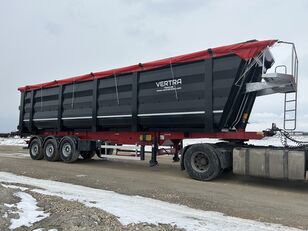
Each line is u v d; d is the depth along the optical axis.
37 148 15.88
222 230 5.29
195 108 10.16
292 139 9.59
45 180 10.08
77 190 8.47
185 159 10.28
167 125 11.28
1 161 15.05
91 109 13.48
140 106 11.62
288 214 6.39
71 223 5.09
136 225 5.32
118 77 12.47
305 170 8.29
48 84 15.59
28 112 16.86
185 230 5.23
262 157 8.82
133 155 12.48
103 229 5.02
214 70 9.76
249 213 6.43
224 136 10.10
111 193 8.16
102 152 13.56
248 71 9.47
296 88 9.59
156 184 9.30
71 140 14.47
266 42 9.00
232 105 9.68
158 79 11.11
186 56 10.33
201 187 8.89
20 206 6.14
